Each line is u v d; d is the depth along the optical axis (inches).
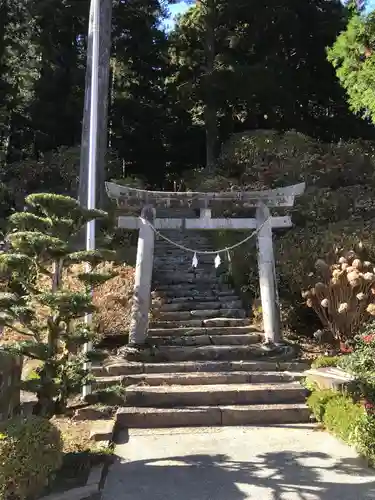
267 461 168.7
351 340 269.1
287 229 398.6
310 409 213.6
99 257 158.9
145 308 274.5
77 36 688.4
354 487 147.5
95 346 271.0
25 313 149.6
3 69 683.4
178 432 198.2
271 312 282.5
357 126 661.9
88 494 141.2
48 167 532.1
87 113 378.6
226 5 617.3
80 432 189.3
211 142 642.8
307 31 636.1
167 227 291.4
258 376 242.8
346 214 410.9
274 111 650.2
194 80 633.6
